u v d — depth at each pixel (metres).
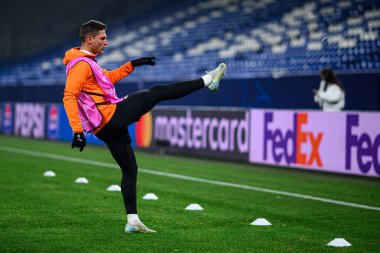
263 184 19.50
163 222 12.77
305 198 16.66
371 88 28.19
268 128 24.50
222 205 15.23
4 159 26.09
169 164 25.25
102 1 66.25
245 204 15.45
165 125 29.80
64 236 11.25
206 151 27.42
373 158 20.42
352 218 13.65
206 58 47.09
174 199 16.11
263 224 12.64
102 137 11.20
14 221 12.69
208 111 27.34
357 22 40.84
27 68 60.44
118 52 57.00
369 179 21.31
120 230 11.84
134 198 11.51
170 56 51.09
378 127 20.25
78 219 12.98
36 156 27.75
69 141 37.00
